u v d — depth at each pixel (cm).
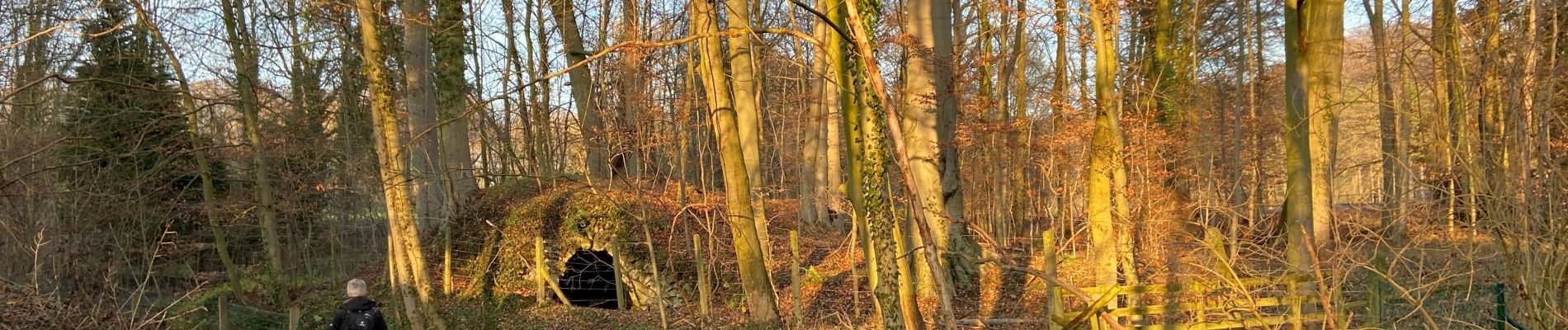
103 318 945
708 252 1224
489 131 1755
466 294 1261
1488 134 500
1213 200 1530
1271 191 1716
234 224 1427
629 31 1182
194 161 1338
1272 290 674
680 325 1056
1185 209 1209
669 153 1289
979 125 1307
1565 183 479
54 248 991
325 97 1570
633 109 1188
